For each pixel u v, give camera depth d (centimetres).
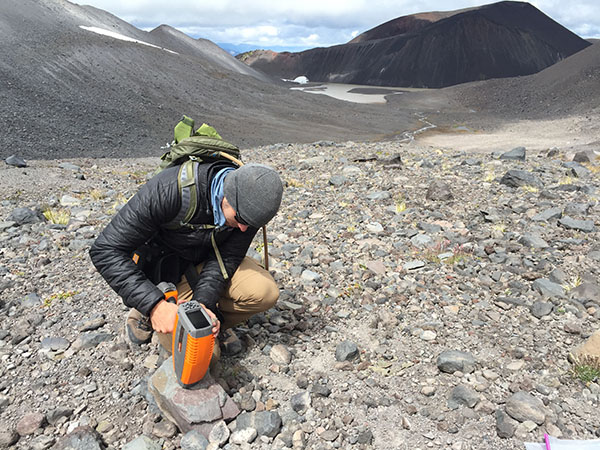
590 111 6156
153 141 3728
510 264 524
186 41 15425
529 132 5234
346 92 15850
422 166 1130
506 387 322
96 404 310
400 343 379
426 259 540
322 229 664
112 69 5588
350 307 438
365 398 314
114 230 277
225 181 270
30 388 324
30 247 576
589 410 299
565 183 915
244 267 339
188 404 279
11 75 4088
